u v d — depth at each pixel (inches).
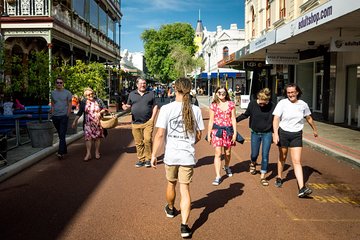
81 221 201.5
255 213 214.7
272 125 279.1
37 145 406.9
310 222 201.3
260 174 309.0
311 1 749.9
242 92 1771.7
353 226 196.2
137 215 209.9
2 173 285.6
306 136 505.0
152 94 335.9
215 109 286.2
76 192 255.4
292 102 252.8
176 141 186.4
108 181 284.0
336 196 249.8
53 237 181.2
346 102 687.1
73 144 467.2
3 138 318.3
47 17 681.6
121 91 1262.3
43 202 234.2
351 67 670.5
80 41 877.8
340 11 409.1
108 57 1246.9
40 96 420.2
